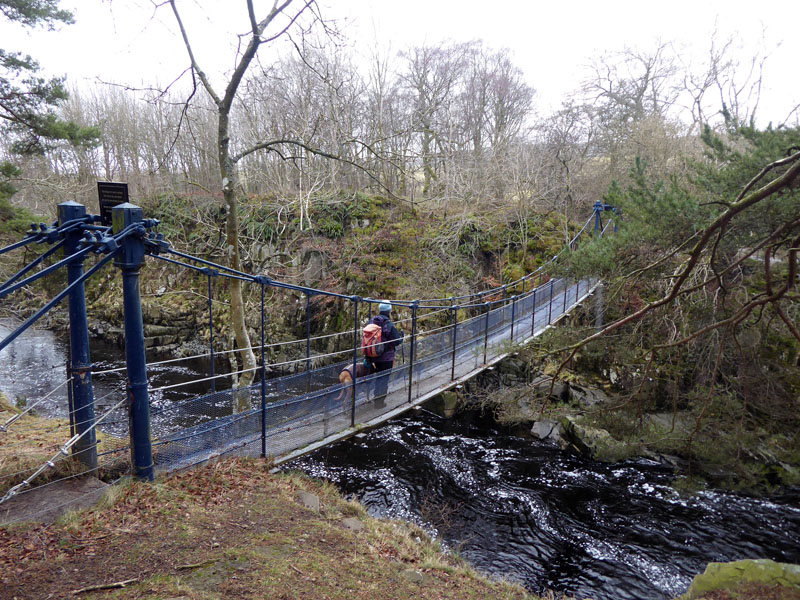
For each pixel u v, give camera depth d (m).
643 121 19.38
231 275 5.09
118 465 4.31
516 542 6.72
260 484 4.79
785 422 6.47
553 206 19.28
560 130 21.62
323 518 4.59
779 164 4.00
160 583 2.88
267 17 6.71
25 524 3.33
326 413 6.37
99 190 4.20
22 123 10.60
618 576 6.12
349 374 6.88
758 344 6.63
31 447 4.55
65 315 19.70
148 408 4.21
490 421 11.09
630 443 6.60
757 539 7.04
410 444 9.74
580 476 8.78
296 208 17.28
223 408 5.09
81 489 3.87
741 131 5.18
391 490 7.83
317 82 11.23
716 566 4.87
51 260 12.13
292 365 15.99
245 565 3.30
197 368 16.20
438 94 19.77
